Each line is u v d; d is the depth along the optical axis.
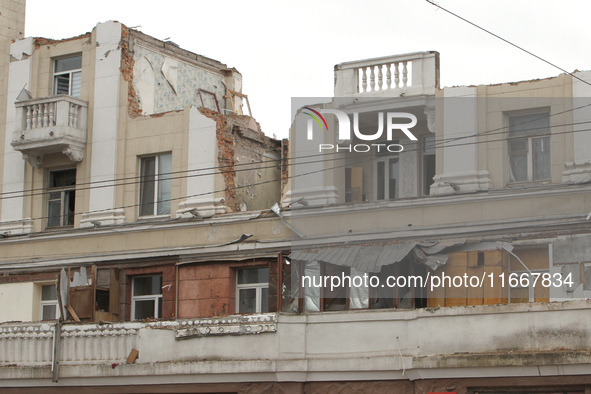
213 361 27.52
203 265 29.73
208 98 37.78
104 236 31.66
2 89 34.56
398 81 28.27
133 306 31.06
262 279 29.22
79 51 33.59
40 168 33.41
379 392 25.78
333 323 26.80
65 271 30.67
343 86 28.94
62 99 32.16
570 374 23.09
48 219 33.31
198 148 30.91
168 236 30.66
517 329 24.03
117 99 32.47
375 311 26.33
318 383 26.62
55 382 29.72
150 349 28.56
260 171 33.47
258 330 27.28
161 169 31.67
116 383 28.88
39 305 32.47
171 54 35.91
